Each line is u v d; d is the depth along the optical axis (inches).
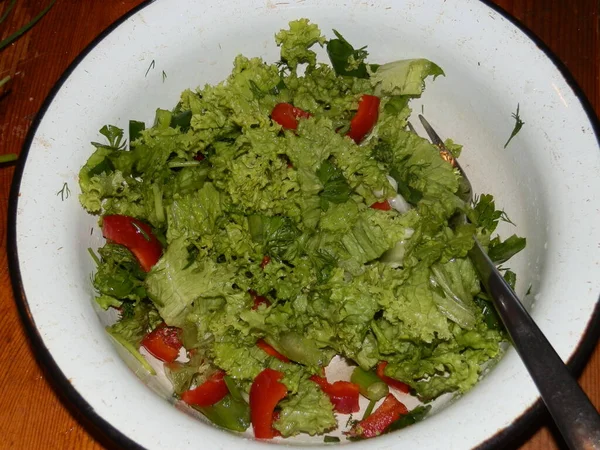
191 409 12.3
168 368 12.6
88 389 9.9
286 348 12.2
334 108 13.9
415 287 11.9
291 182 12.5
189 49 13.4
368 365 12.2
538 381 9.6
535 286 11.3
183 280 12.2
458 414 9.7
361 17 13.5
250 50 14.0
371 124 13.9
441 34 13.2
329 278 11.9
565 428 9.2
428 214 12.7
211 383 12.3
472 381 11.4
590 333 10.1
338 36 13.9
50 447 13.0
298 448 9.7
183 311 12.3
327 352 12.4
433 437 9.5
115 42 12.8
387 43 13.8
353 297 11.6
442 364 11.6
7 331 14.0
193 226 12.6
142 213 12.9
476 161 13.9
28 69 16.4
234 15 13.4
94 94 12.5
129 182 13.0
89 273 11.9
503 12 12.9
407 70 13.7
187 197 12.7
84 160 12.2
